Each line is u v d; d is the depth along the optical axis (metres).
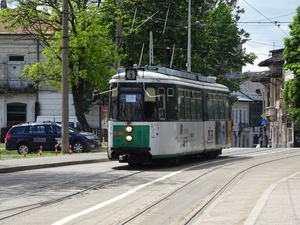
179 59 58.25
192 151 28.95
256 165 27.75
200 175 22.91
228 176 22.42
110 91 26.11
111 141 25.83
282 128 76.12
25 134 39.41
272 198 15.14
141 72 25.94
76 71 42.72
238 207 14.46
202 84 30.88
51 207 14.92
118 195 17.16
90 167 27.06
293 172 23.86
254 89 112.94
